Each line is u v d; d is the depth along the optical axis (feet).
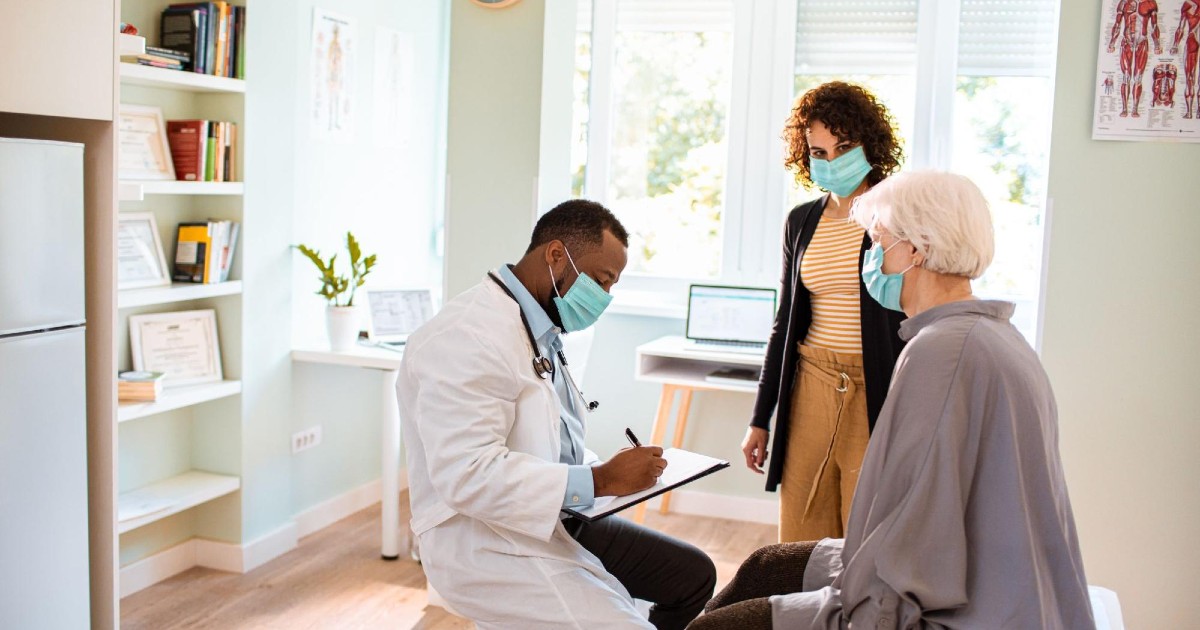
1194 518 10.11
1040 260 10.24
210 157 11.41
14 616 7.89
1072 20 9.93
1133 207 9.96
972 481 5.07
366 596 11.59
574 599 6.16
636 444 6.86
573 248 6.61
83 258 8.28
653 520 14.76
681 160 14.93
